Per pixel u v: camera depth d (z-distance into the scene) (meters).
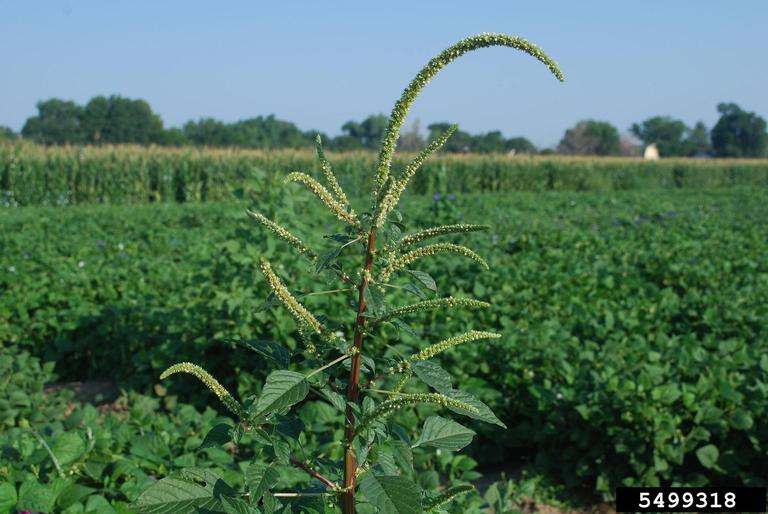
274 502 1.86
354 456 2.02
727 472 4.84
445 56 1.79
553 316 7.06
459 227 1.95
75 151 27.45
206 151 30.22
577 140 89.06
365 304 2.03
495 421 1.92
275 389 1.82
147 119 65.31
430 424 2.18
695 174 47.59
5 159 25.75
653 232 14.02
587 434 5.07
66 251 10.38
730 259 10.73
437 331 6.39
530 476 5.36
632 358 5.62
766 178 50.12
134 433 3.96
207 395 6.53
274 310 6.35
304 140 71.44
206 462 3.65
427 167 32.62
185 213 17.59
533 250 11.62
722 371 5.32
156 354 6.64
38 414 5.42
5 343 7.70
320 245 7.54
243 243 7.07
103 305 7.84
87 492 2.86
